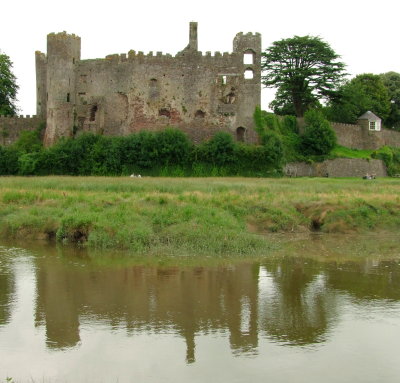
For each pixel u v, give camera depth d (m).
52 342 12.65
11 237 24.97
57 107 63.03
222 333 13.13
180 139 60.56
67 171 59.94
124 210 25.92
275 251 22.28
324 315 14.33
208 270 18.80
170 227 23.83
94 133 62.06
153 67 64.50
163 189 34.03
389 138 76.06
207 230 23.48
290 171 63.06
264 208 28.47
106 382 10.86
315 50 69.06
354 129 72.62
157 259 20.36
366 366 11.48
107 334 13.05
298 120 68.75
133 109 64.31
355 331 13.27
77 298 15.64
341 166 64.94
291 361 11.70
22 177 49.94
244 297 15.82
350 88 77.94
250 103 64.50
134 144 59.94
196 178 51.69
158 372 11.23
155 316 14.20
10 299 15.55
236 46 64.69
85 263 19.72
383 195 31.83
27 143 64.06
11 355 12.00
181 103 64.56
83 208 26.88
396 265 19.89
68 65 63.91
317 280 17.66
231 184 37.97
